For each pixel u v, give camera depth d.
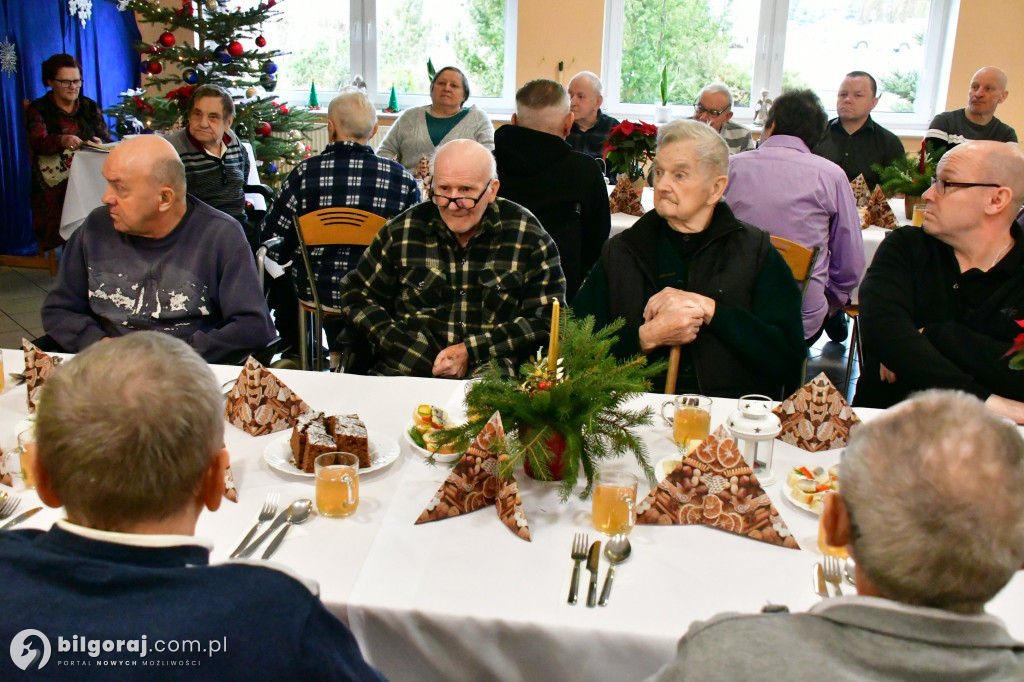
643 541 1.27
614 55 6.72
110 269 2.23
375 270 2.32
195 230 2.24
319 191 3.16
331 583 1.14
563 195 3.09
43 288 5.16
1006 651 0.71
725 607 1.11
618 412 1.44
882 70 6.60
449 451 1.48
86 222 2.26
